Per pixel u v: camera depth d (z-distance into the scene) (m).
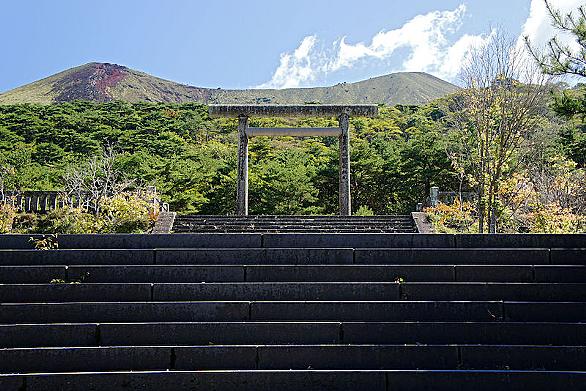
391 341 5.73
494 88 17.12
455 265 6.75
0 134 35.38
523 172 16.55
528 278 6.67
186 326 5.75
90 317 5.98
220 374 5.15
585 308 6.00
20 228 13.20
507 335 5.74
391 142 28.56
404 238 7.30
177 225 13.46
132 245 7.25
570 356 5.43
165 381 5.13
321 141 37.75
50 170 25.75
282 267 6.69
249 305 6.04
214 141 38.41
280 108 16.72
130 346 5.49
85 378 5.11
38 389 5.06
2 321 5.94
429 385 5.15
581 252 6.98
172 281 6.62
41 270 6.63
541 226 13.95
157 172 23.62
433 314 6.03
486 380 5.14
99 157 29.41
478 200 15.34
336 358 5.48
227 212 23.94
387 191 26.52
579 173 17.56
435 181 24.86
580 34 11.75
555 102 12.30
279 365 5.46
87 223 13.06
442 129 28.75
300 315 6.03
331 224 13.43
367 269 6.70
